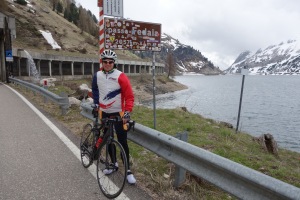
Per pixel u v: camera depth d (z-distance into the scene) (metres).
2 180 4.80
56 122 9.47
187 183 4.45
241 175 2.93
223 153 6.73
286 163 7.58
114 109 4.46
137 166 5.36
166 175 4.90
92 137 5.11
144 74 83.81
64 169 5.27
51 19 110.19
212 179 3.39
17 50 41.03
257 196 2.82
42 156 6.00
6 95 17.72
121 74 4.34
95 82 4.54
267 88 93.44
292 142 20.36
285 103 46.69
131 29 8.27
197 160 3.73
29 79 44.44
